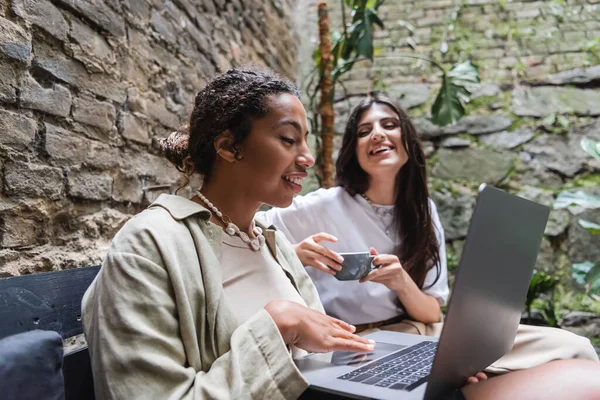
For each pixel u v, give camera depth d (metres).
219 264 0.80
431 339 1.06
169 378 0.62
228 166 0.86
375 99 1.59
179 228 0.77
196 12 1.85
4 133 0.91
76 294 0.94
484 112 2.99
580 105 2.87
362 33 2.39
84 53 1.15
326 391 0.67
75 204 1.11
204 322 0.72
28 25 0.97
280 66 2.98
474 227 0.60
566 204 2.25
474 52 3.11
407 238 1.55
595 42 2.93
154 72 1.49
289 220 1.51
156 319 0.66
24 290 0.82
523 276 0.83
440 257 1.63
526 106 2.94
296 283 0.99
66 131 1.08
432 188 2.93
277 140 0.82
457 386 0.72
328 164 2.42
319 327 0.72
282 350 0.66
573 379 0.73
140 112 1.40
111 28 1.26
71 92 1.10
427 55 3.17
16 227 0.93
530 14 3.09
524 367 0.97
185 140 0.94
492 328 0.75
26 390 0.54
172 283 0.69
